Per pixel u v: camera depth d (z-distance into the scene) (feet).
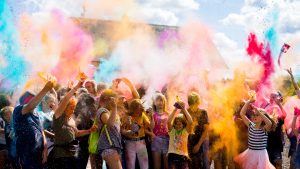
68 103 21.57
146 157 25.62
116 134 21.99
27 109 19.98
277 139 27.37
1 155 23.50
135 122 25.29
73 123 22.13
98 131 22.26
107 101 22.22
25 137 20.12
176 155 24.91
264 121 24.98
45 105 24.16
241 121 27.63
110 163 21.70
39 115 21.85
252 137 25.23
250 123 25.58
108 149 21.67
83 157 24.00
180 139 25.04
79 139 23.90
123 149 25.40
